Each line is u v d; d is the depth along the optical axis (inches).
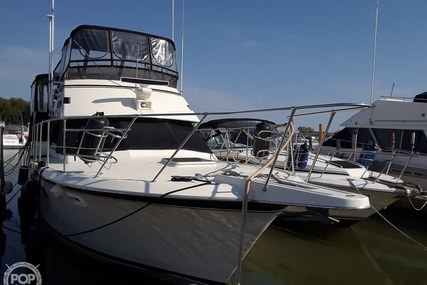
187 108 231.3
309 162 292.0
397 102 402.9
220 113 141.4
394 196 248.1
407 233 289.1
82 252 182.2
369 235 282.2
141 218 147.3
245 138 364.8
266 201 124.5
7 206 325.4
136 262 162.7
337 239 267.1
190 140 214.2
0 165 283.0
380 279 207.5
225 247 141.2
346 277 208.2
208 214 134.1
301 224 268.4
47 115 278.7
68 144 191.2
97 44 225.3
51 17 263.0
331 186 250.4
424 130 374.6
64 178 159.8
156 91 224.4
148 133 203.6
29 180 224.4
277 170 179.8
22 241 233.8
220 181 139.9
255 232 135.2
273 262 222.8
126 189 138.1
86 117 172.6
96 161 167.9
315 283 198.7
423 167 363.3
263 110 133.4
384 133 416.8
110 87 214.5
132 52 234.8
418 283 203.3
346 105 120.0
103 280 176.2
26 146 310.2
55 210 191.9
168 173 156.2
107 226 160.7
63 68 235.1
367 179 264.5
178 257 151.5
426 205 305.7
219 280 148.9
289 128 132.5
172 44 257.8
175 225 143.2
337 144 426.3
